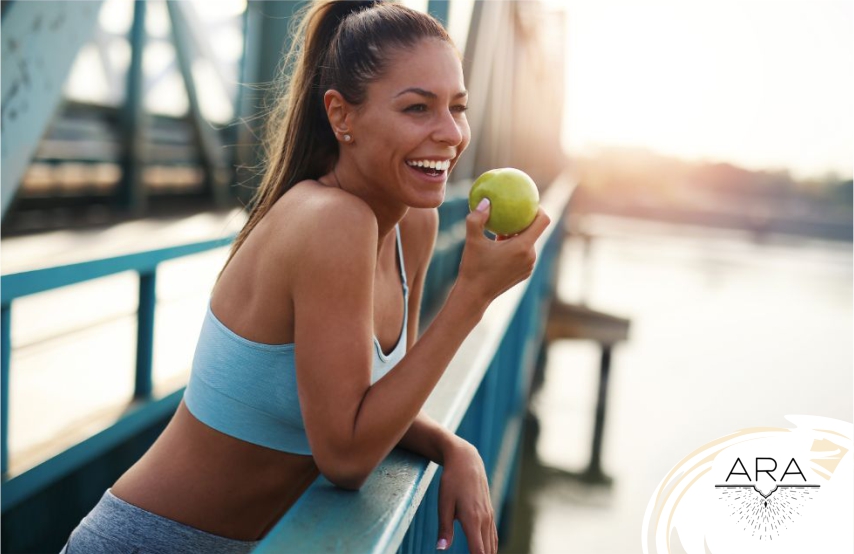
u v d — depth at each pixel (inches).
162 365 128.2
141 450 113.7
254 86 60.1
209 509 50.1
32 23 83.9
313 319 41.8
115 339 148.6
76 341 143.9
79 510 100.9
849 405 376.5
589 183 1565.0
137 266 101.1
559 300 492.1
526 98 641.6
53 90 88.7
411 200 46.0
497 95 391.5
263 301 44.4
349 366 41.6
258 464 49.2
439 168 45.9
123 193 316.2
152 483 50.5
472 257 44.3
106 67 298.4
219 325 47.2
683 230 1328.7
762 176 1708.9
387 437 41.9
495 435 144.9
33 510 91.4
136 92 311.4
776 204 1683.1
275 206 45.9
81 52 92.4
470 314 43.6
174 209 348.5
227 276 47.7
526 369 244.1
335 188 44.8
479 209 45.3
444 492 49.3
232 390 46.8
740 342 498.3
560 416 324.2
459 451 50.7
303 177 49.9
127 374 126.0
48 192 275.7
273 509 52.2
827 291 772.0
